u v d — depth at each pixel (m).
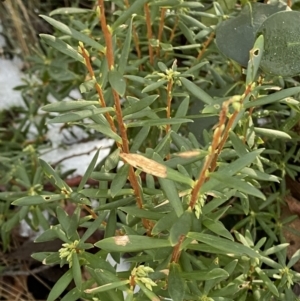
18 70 0.68
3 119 0.62
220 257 0.29
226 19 0.36
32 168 0.45
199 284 0.29
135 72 0.39
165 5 0.34
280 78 0.32
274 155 0.37
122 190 0.26
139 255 0.27
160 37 0.38
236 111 0.21
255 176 0.24
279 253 0.30
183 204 0.23
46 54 0.55
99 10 0.22
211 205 0.23
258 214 0.36
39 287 0.47
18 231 0.49
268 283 0.28
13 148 0.50
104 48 0.23
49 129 0.58
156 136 0.37
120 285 0.22
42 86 0.53
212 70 0.39
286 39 0.28
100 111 0.23
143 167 0.20
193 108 0.39
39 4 0.65
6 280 0.47
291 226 0.38
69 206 0.44
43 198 0.26
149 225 0.27
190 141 0.30
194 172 0.27
